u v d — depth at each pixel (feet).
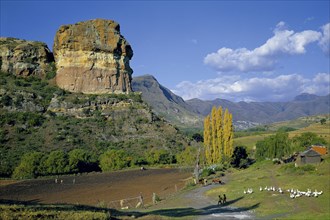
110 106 568.00
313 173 202.69
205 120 351.05
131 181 305.53
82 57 609.01
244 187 191.31
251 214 125.90
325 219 100.32
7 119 454.81
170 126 581.12
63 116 512.63
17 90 523.29
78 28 626.23
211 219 116.47
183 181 280.51
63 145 435.53
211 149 346.74
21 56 599.98
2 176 337.31
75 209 106.52
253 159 417.08
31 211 88.79
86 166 396.57
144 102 621.72
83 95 575.79
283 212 122.62
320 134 525.75
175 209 146.72
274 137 363.35
